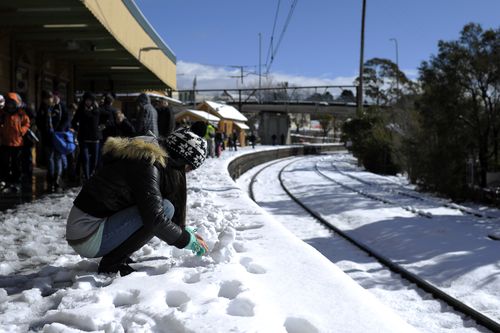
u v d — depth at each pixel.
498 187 17.47
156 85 22.17
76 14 11.70
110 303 3.21
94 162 10.97
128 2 13.73
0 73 12.59
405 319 5.62
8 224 6.18
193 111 46.94
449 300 6.09
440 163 18.12
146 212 3.66
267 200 18.38
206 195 10.09
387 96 45.91
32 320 2.97
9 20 11.75
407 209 14.08
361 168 38.94
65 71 17.09
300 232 11.46
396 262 8.28
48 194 9.36
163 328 2.79
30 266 4.54
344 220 12.95
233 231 4.29
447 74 18.23
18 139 9.70
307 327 2.82
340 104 62.84
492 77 17.58
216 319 2.80
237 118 57.88
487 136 18.22
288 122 75.12
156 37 18.12
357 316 3.04
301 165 43.31
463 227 11.02
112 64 17.84
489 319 5.32
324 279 3.85
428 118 19.48
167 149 3.88
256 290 3.45
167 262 4.31
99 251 3.86
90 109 10.68
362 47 38.38
